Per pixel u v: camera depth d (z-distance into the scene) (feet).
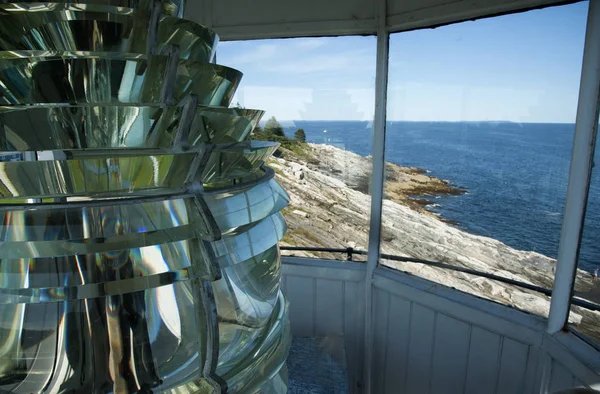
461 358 4.91
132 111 1.51
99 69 1.51
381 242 5.87
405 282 5.51
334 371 5.68
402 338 5.57
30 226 1.46
